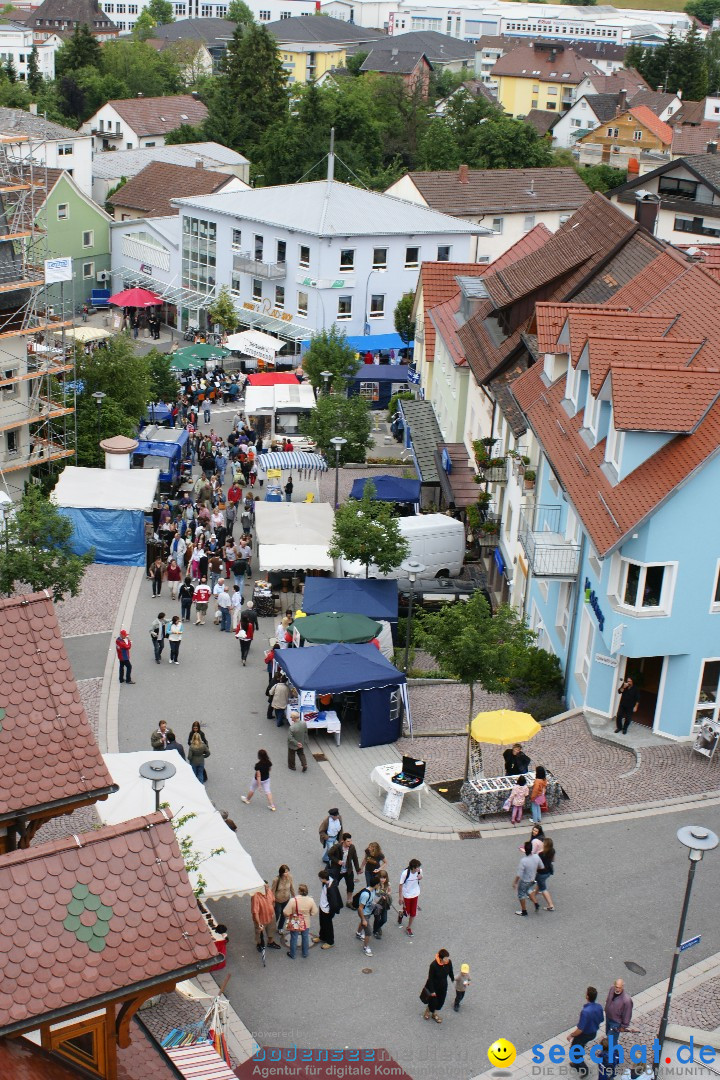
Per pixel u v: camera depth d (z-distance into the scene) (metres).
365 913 24.73
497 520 46.75
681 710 32.38
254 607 43.72
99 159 114.44
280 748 33.94
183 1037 21.02
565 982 23.91
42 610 17.12
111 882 13.72
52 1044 13.22
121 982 13.13
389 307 81.62
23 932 13.13
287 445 60.41
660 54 195.88
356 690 33.31
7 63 188.00
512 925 25.67
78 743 16.66
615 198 103.31
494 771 31.95
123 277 91.88
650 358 32.84
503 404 44.81
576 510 31.66
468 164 132.25
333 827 27.48
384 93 153.38
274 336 81.38
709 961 24.55
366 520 41.78
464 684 37.91
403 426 66.00
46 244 81.81
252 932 25.67
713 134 134.00
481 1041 22.30
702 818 29.48
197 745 31.19
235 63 139.00
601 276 44.84
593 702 33.50
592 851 28.16
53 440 56.66
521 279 48.47
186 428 61.69
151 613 43.34
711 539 30.80
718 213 96.31
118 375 58.50
